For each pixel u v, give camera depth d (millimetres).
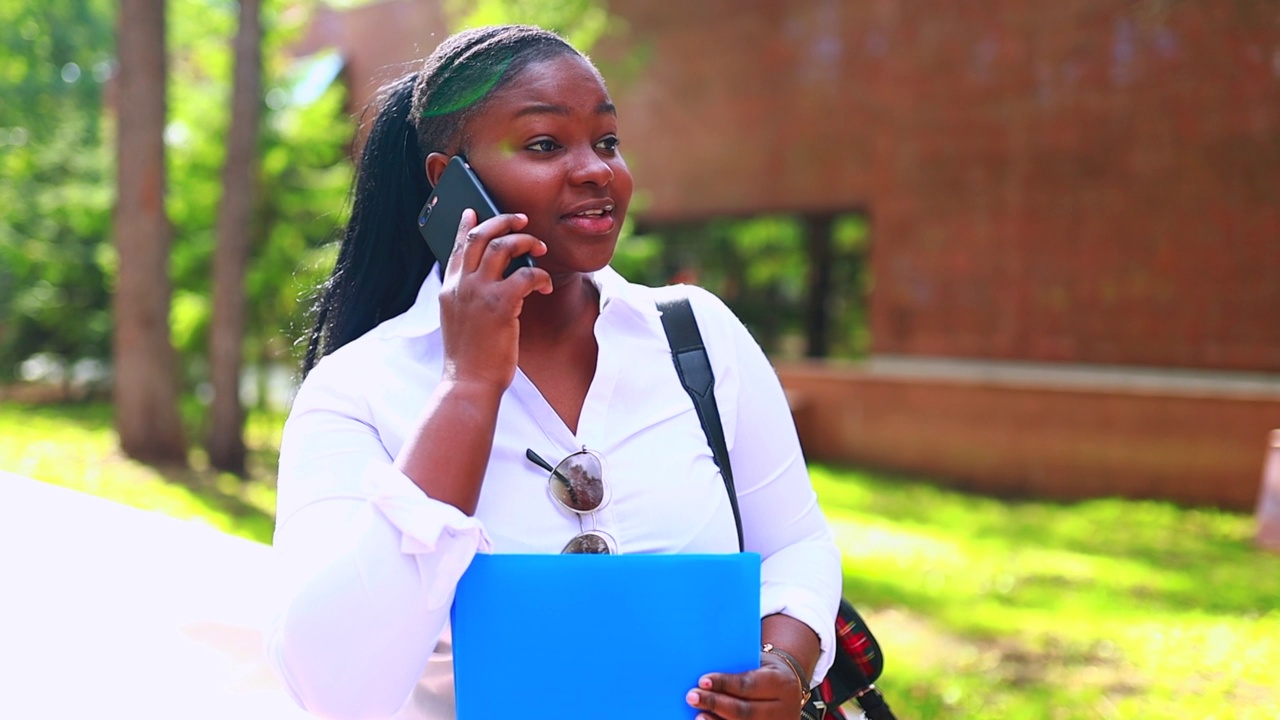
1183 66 10789
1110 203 11266
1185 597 6543
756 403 1541
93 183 14625
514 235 1258
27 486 4688
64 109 22641
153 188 10086
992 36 11898
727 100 13891
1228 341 10656
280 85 12336
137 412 10133
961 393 11227
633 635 1243
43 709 2447
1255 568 7438
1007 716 4418
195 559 3592
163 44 9984
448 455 1204
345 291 1635
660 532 1362
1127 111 11125
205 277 11938
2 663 2656
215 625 2961
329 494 1297
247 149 10141
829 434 12141
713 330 1520
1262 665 5129
